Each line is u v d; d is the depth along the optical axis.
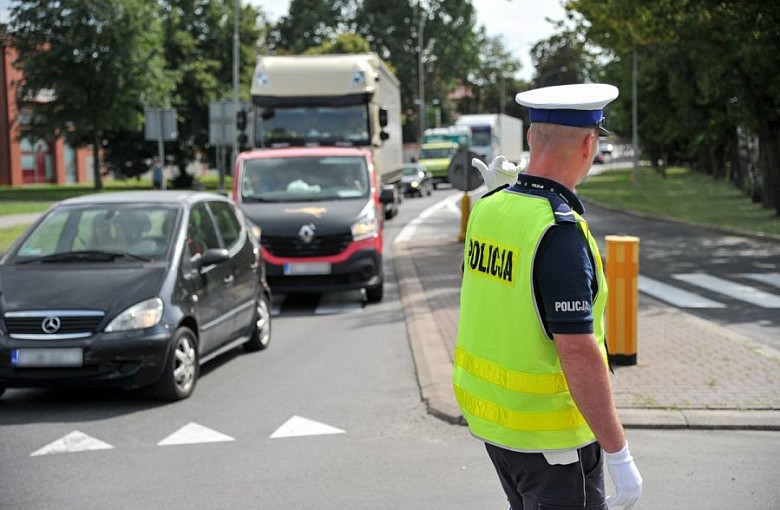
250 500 6.27
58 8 59.59
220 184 40.84
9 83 67.88
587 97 3.38
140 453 7.42
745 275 17.66
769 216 31.14
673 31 27.66
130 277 9.21
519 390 3.38
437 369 9.79
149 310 8.89
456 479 6.59
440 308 14.02
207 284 10.00
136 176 69.88
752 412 7.82
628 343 9.52
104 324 8.73
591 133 3.45
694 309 13.84
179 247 9.75
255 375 10.29
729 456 6.95
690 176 72.25
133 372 8.73
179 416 8.55
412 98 97.69
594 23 29.02
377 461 7.07
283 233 15.19
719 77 30.81
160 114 27.88
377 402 8.94
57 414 8.71
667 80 47.72
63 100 60.41
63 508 6.18
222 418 8.45
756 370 9.21
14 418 8.59
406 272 18.83
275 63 23.64
